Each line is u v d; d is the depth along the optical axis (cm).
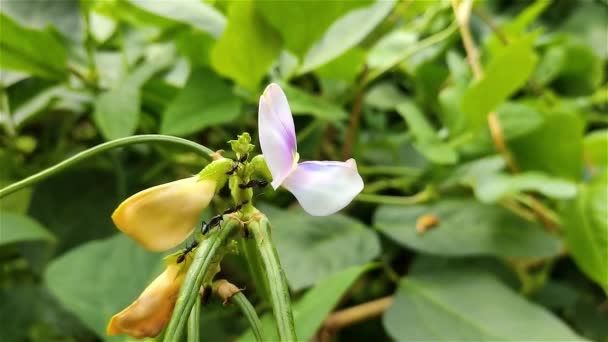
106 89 32
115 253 26
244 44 27
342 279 23
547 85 43
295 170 17
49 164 35
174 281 17
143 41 35
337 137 39
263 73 28
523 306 26
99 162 34
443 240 28
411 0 36
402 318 27
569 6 49
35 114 32
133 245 26
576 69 42
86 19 31
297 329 22
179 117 28
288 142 17
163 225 17
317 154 35
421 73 38
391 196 36
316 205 17
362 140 38
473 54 32
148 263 26
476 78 32
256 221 17
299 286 25
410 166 36
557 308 35
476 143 33
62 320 32
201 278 16
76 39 34
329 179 17
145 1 27
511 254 28
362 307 29
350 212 35
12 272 35
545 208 32
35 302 32
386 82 41
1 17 27
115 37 36
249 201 17
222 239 16
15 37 28
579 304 36
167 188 17
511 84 28
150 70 30
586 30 47
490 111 30
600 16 48
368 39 35
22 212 33
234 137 34
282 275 16
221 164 17
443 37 33
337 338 34
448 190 33
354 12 30
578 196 30
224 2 30
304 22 27
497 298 27
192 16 27
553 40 41
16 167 34
